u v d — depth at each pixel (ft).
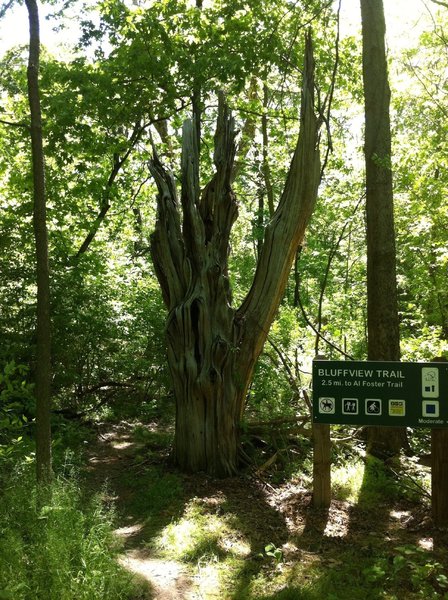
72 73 36.88
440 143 32.73
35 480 18.11
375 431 26.91
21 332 31.48
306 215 25.26
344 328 41.75
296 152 25.05
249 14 37.52
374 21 28.68
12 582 13.05
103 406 36.96
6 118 41.39
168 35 38.04
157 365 38.45
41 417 19.29
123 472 25.32
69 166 44.52
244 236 63.57
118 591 14.40
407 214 36.55
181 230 26.84
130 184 46.75
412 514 20.76
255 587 15.65
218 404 24.16
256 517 20.33
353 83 44.32
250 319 25.21
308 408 29.55
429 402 19.60
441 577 15.52
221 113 25.84
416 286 40.24
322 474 20.94
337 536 18.86
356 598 15.17
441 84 41.91
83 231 47.19
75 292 33.58
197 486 22.74
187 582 15.89
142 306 40.06
